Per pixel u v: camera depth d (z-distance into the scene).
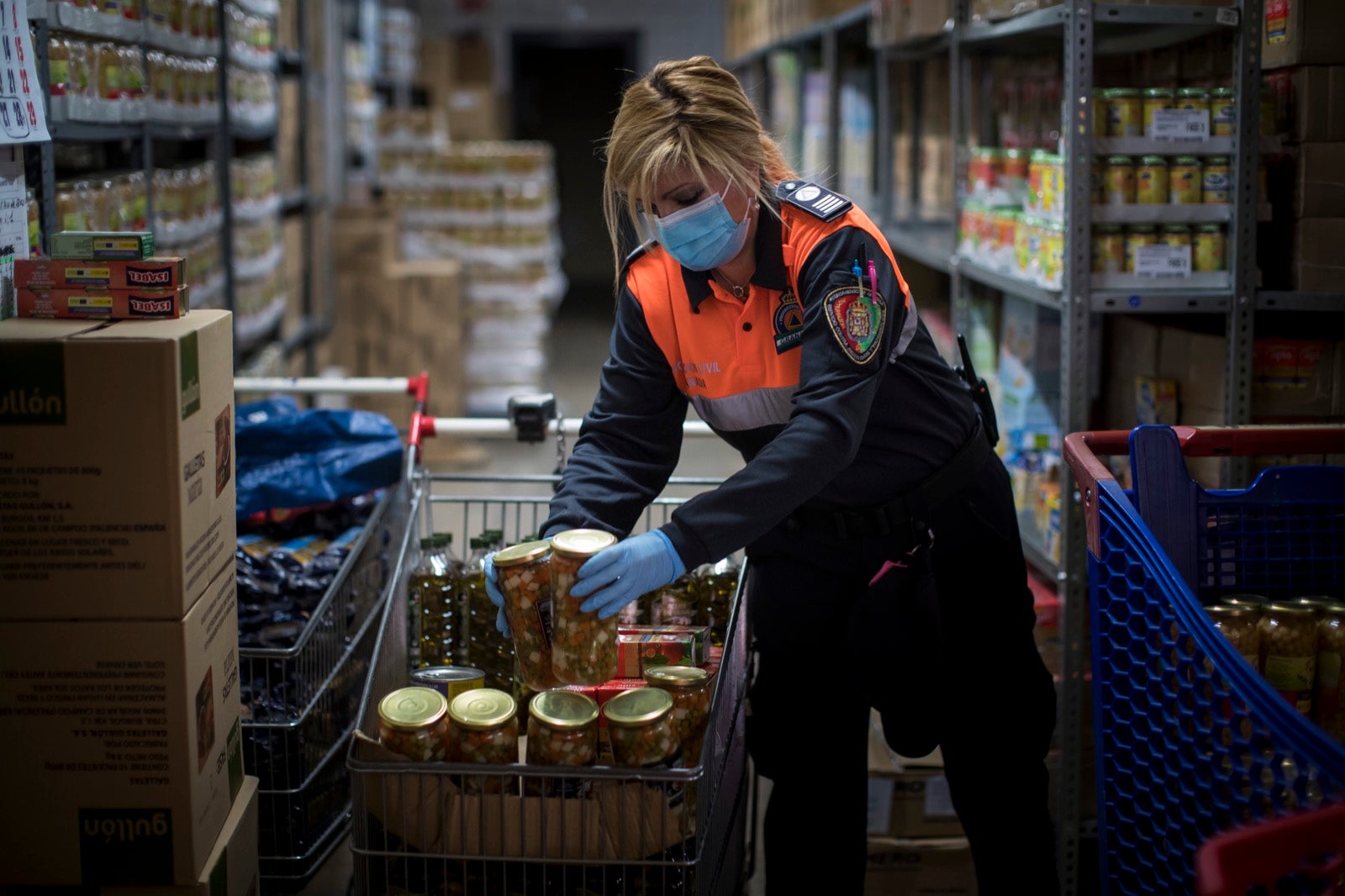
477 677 1.86
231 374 1.80
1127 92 2.50
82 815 1.61
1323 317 2.86
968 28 3.28
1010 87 3.65
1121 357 2.97
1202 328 2.83
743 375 1.82
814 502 1.87
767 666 1.96
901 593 1.79
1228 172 2.52
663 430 1.93
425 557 2.22
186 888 1.63
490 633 2.14
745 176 1.65
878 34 4.38
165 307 1.70
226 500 1.78
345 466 2.69
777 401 1.82
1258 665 1.80
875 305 1.66
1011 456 3.17
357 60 7.89
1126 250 2.54
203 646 1.66
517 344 7.23
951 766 2.00
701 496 1.61
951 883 2.62
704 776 1.59
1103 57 3.30
